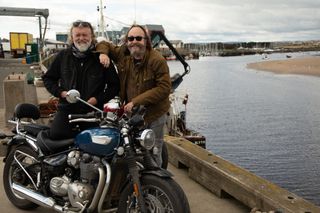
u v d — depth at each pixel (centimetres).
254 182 484
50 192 447
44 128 483
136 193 368
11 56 5991
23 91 920
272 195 443
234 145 2098
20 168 484
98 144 391
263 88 5109
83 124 441
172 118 1734
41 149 450
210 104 3672
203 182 568
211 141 2183
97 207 395
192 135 1823
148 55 439
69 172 423
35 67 3362
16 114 495
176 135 1714
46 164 445
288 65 9062
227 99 4078
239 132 2441
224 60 15825
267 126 2670
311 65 8538
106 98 457
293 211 402
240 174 511
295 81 5966
